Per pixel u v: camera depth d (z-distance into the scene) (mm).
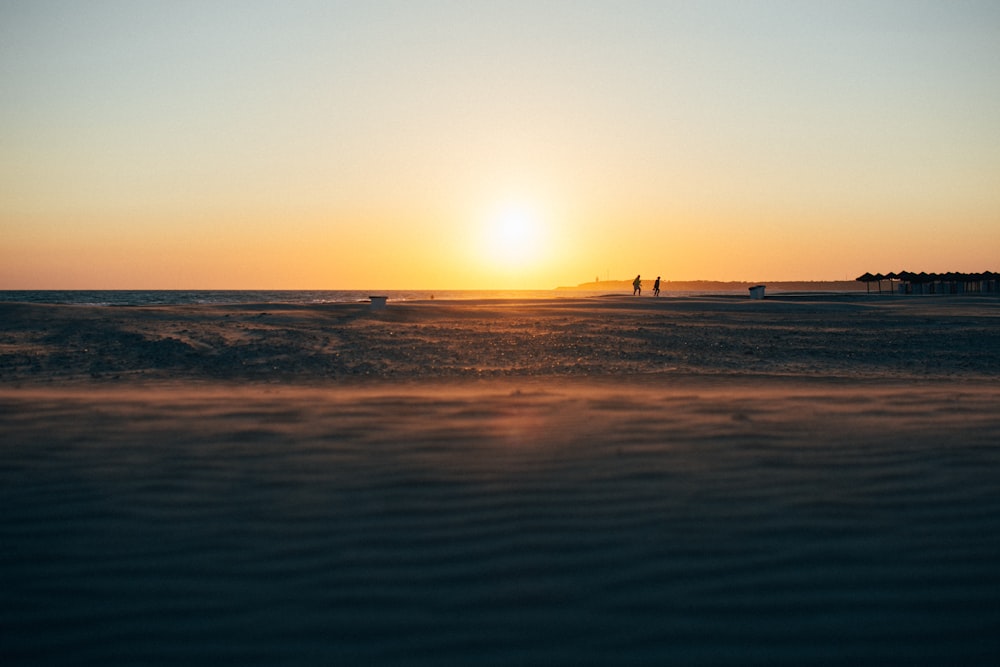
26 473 5750
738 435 6785
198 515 5133
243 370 13391
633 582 4379
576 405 8102
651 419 7395
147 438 6652
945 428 6984
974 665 3756
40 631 3977
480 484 5637
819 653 3828
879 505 5246
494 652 3842
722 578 4410
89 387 10891
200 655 3814
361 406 8008
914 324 24828
